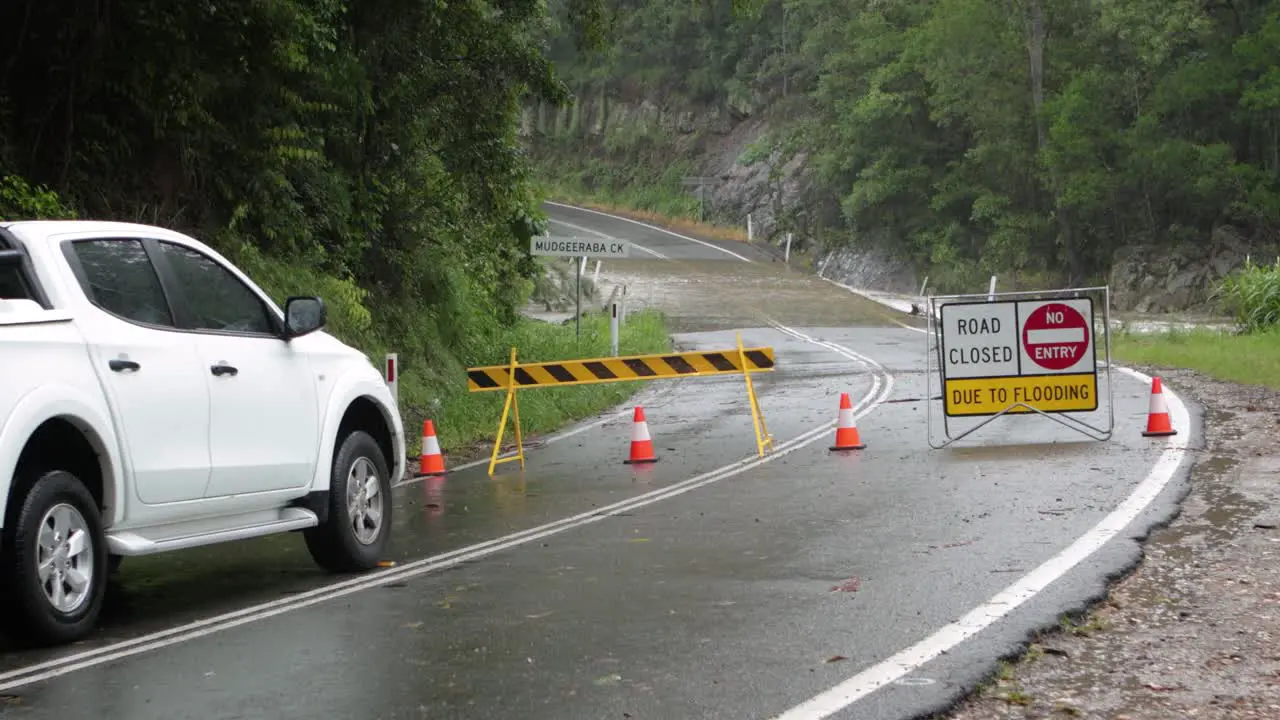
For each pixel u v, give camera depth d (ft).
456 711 19.26
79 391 24.26
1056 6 208.03
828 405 68.33
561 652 22.45
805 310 157.58
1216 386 65.87
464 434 61.46
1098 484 38.65
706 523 35.63
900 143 232.12
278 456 28.96
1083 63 210.38
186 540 26.55
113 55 50.83
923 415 60.80
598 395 75.46
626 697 19.72
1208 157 193.57
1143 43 194.08
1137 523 32.24
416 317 72.69
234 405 27.89
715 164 291.58
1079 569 27.43
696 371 51.72
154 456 25.81
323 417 30.58
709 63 307.99
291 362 29.89
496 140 73.77
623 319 125.70
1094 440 48.75
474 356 78.84
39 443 24.75
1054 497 36.81
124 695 20.68
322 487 30.32
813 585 27.12
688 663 21.48
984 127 214.07
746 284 192.65
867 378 82.48
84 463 25.20
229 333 28.66
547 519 37.68
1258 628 22.75
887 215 235.81
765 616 24.57
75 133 51.62
